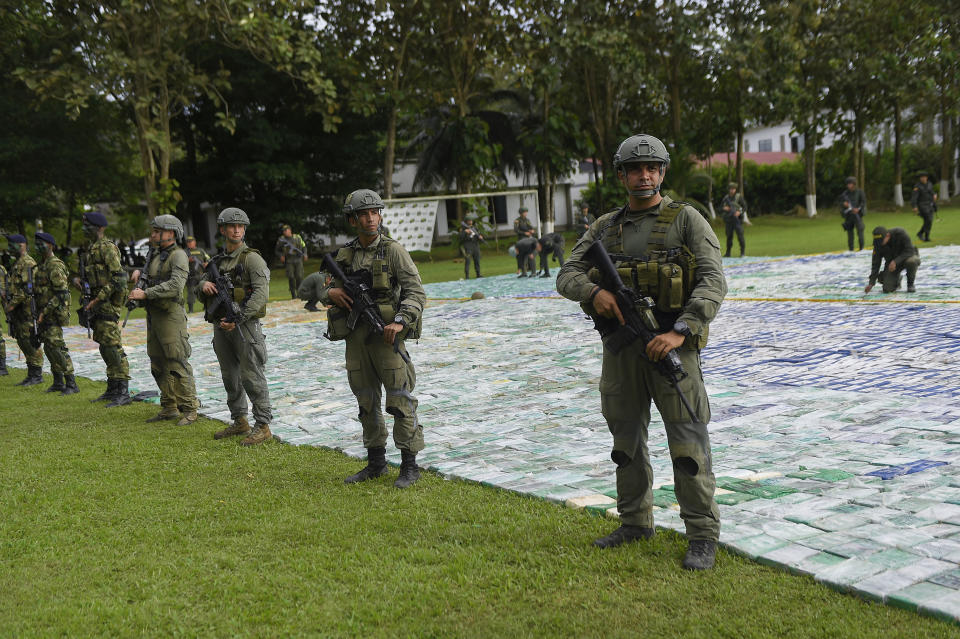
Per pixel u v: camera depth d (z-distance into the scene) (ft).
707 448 11.41
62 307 29.86
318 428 22.02
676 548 11.84
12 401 29.07
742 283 50.49
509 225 149.18
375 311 15.85
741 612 9.77
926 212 69.72
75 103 76.69
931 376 22.33
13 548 13.50
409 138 130.82
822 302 38.63
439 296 60.13
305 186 108.58
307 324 48.47
